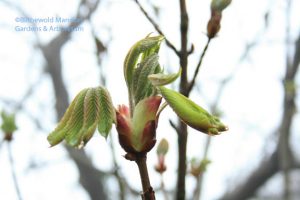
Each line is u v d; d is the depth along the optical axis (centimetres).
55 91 168
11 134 81
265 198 227
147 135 49
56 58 172
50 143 48
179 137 62
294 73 122
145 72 49
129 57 50
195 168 80
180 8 63
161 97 49
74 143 47
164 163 71
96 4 110
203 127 47
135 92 49
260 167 179
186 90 62
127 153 49
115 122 48
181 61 62
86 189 173
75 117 48
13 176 80
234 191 182
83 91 48
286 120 111
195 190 80
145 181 49
